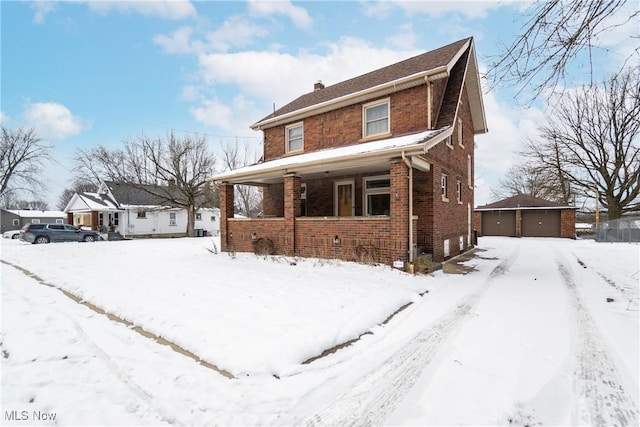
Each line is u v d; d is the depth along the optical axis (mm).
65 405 2604
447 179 11398
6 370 3193
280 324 4324
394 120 10773
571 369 3244
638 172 11117
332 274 7871
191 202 27812
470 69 12758
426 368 3295
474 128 16453
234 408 2576
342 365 3373
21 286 7145
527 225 24672
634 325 4520
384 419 2461
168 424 2387
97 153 29125
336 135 12375
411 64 12711
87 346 3832
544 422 2418
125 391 2826
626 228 18422
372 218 8883
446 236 11234
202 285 6789
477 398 2721
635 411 2553
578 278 8055
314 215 13602
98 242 20359
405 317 5016
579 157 21797
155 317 4699
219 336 3932
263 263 9891
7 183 34938
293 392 2822
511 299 6055
